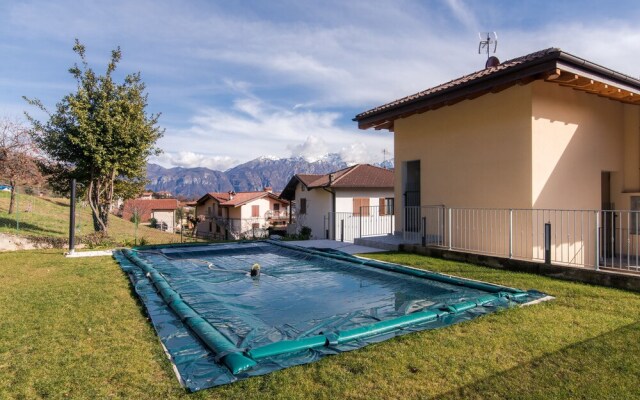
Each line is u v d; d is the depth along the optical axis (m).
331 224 20.22
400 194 10.55
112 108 12.21
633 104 8.39
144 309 4.26
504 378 2.59
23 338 3.36
